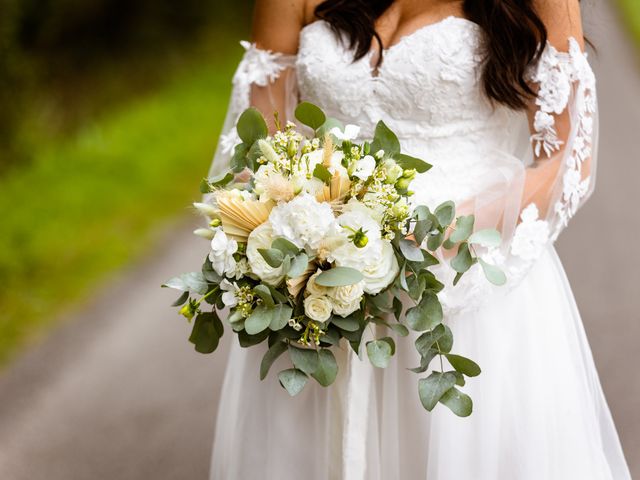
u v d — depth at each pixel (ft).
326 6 7.66
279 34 7.99
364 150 6.52
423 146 7.51
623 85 39.88
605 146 29.32
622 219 21.47
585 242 19.80
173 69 42.06
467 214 7.15
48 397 13.41
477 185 7.43
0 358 14.65
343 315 6.27
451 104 7.38
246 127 6.78
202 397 13.30
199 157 28.86
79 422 12.66
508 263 7.27
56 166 26.07
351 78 7.48
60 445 12.08
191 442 12.06
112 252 19.69
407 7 7.62
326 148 6.35
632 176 25.53
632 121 32.94
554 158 7.36
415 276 6.43
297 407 7.63
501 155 7.44
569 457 7.48
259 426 7.79
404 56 7.36
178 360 14.55
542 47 7.16
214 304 6.59
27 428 12.53
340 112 7.63
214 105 36.47
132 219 22.39
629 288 16.83
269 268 6.13
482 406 7.34
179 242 20.76
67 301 17.03
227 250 6.20
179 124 33.04
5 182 24.23
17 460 11.74
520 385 7.43
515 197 7.16
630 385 12.96
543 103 7.24
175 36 47.03
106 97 36.81
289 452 7.61
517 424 7.38
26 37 37.17
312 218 6.08
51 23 37.37
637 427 11.78
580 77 7.25
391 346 6.65
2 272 17.95
